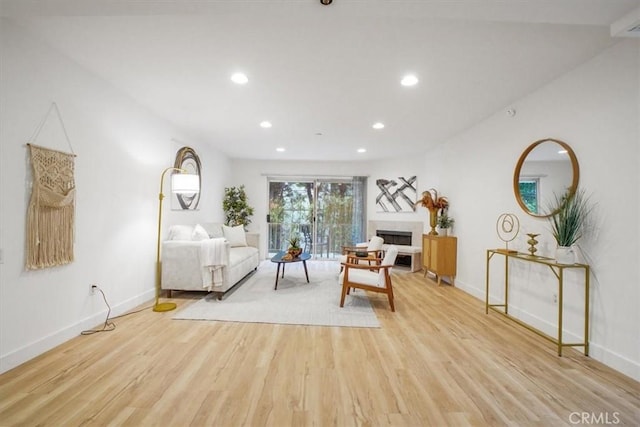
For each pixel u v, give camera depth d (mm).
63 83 2275
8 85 1886
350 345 2338
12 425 1409
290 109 3340
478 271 3721
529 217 2826
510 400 1654
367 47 2070
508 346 2340
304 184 6699
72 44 2107
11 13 1574
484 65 2303
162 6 1506
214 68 2416
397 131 4199
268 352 2199
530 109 2824
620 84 1984
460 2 1420
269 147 5340
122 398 1626
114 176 2879
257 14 1726
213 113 3514
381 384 1799
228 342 2361
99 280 2693
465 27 1830
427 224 5656
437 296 3791
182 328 2639
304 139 4715
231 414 1512
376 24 1811
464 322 2867
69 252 2322
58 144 2246
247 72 2475
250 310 3141
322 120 3725
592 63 2182
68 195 2281
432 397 1675
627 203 1942
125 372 1891
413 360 2102
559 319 2176
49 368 1921
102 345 2270
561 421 1489
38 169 2061
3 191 1867
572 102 2352
